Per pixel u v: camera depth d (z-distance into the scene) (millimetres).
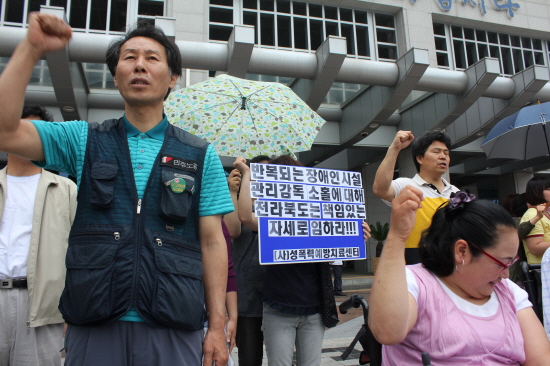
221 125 3584
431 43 13664
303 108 3889
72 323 1268
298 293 2305
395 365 1497
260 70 9641
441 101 11648
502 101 11453
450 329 1409
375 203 15562
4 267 2158
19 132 1277
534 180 3219
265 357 4098
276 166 2432
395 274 1331
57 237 2311
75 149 1426
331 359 3852
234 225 2775
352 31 13594
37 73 10391
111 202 1355
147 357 1296
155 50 1563
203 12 11820
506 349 1418
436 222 1560
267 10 13031
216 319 1518
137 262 1309
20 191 2320
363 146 13305
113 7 11438
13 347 2125
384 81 10164
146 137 1523
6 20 10609
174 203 1387
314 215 2471
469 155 14711
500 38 15320
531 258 3113
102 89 11039
